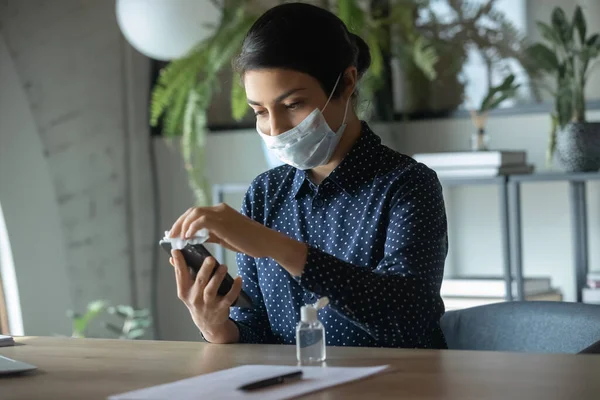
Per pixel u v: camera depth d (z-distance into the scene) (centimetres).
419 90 330
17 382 119
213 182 373
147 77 381
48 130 346
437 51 326
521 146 317
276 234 133
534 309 169
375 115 325
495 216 322
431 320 141
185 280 148
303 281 133
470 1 320
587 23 303
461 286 282
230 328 153
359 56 166
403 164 158
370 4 330
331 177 160
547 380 104
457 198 328
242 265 171
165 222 381
